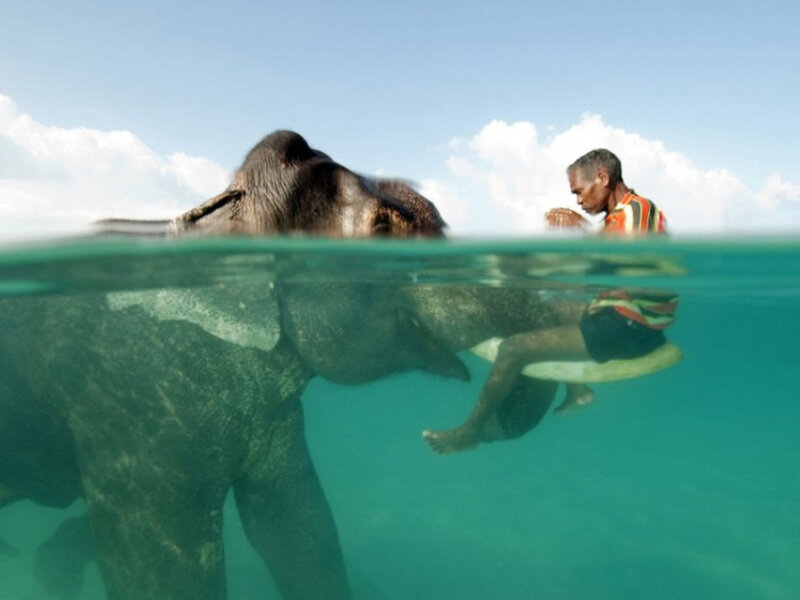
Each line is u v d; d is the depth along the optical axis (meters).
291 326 2.88
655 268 3.99
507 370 2.47
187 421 2.69
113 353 2.77
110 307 2.85
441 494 6.72
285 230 2.75
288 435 3.08
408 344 2.75
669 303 2.59
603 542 5.24
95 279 3.17
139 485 2.64
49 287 3.23
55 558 3.67
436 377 3.46
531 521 5.75
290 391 2.96
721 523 5.71
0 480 3.11
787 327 12.90
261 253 2.85
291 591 3.13
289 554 3.07
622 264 3.77
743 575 4.61
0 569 4.83
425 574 4.64
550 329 2.51
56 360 2.80
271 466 3.03
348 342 2.80
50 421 2.86
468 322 2.64
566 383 3.08
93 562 4.69
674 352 2.52
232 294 2.88
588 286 4.15
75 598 3.85
